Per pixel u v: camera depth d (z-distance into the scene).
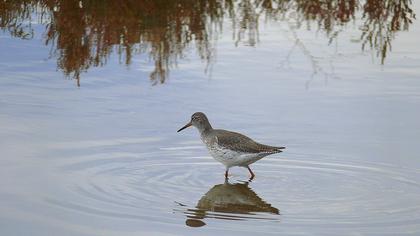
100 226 11.62
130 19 21.80
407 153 14.68
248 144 14.09
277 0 24.19
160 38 20.73
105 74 18.30
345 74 18.64
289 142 15.17
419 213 12.28
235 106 16.70
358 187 13.41
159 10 22.53
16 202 12.32
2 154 14.12
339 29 21.89
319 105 16.89
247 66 19.02
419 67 19.11
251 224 11.89
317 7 23.69
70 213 12.02
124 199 12.65
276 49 20.23
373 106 16.84
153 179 13.59
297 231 11.63
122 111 16.34
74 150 14.48
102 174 13.60
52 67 18.53
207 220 12.01
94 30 20.95
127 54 19.52
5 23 21.00
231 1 23.61
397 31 21.72
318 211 12.41
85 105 16.55
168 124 15.84
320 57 19.72
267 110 16.56
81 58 19.11
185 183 13.56
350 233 11.55
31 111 16.09
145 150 14.73
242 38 20.97
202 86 17.77
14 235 11.28
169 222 11.86
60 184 13.08
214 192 13.23
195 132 15.71
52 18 21.47
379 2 24.00
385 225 11.85
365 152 14.75
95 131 15.35
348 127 15.81
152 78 18.12
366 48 20.41
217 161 14.73
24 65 18.52
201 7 23.14
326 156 14.64
